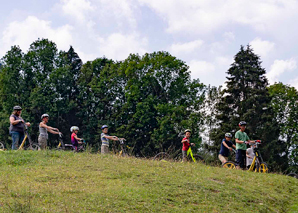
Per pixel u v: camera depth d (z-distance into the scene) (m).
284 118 51.16
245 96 43.12
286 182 12.11
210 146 41.56
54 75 46.25
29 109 45.47
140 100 47.91
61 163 11.16
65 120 50.00
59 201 7.21
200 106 50.38
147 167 11.49
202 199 8.75
